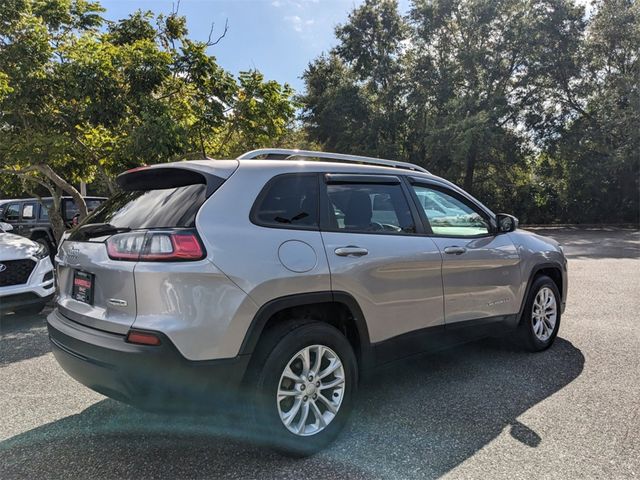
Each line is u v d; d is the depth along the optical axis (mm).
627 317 6234
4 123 8336
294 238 3031
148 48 8047
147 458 2975
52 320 3240
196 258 2656
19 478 2771
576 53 27266
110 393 2789
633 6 26344
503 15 27141
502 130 26547
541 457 2924
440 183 4215
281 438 2877
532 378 4180
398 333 3541
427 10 27312
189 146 8344
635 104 25250
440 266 3803
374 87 30141
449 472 2781
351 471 2811
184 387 2637
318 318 3262
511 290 4500
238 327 2734
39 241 12758
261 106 9016
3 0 7473
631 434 3182
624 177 27641
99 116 7770
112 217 3191
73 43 8516
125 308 2723
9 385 4145
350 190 3488
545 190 29625
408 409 3613
